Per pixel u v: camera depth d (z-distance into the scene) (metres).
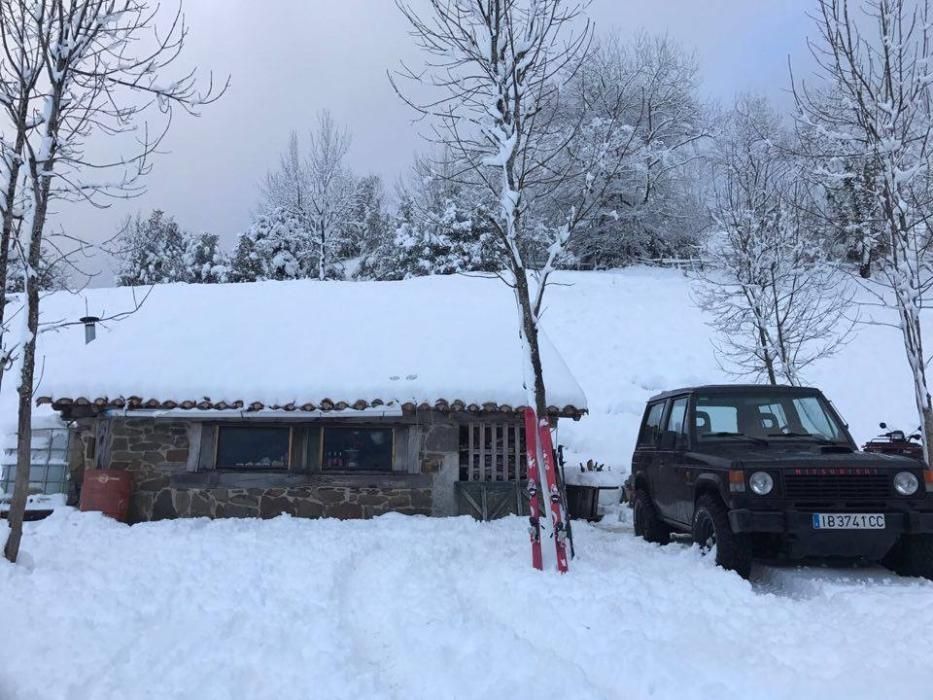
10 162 6.42
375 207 44.19
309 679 4.01
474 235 32.25
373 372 10.88
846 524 5.70
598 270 33.28
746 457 6.17
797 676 3.67
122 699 3.78
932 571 5.82
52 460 11.54
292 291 15.82
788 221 13.03
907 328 8.50
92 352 11.68
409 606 5.41
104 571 6.59
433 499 10.62
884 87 8.61
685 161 30.75
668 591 5.41
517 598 5.44
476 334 12.48
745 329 15.42
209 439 10.78
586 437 16.30
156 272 43.00
